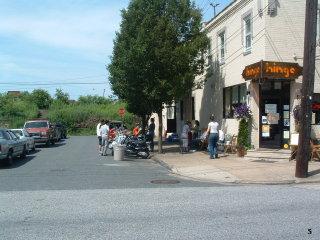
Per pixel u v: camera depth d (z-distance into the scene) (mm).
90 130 48406
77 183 10656
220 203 7848
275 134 15641
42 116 51344
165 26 17297
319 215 6777
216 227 6055
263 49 15039
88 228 6070
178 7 18094
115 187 9977
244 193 8984
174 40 17797
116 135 20891
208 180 11359
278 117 15594
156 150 20734
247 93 16203
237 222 6348
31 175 12273
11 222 6477
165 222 6391
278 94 15633
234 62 17969
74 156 18938
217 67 20266
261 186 10109
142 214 6953
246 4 16578
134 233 5773
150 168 14273
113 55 23953
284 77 14414
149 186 10164
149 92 17688
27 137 20516
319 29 15625
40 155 19562
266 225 6145
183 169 13367
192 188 9805
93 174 12539
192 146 20219
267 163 13672
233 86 18391
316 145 14078
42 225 6273
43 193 9102
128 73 17938
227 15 18766
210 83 21406
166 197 8531
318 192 9055
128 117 49250
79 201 8133
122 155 17047
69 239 5520
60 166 14742
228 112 19109
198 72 18531
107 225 6238
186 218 6645
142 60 16922
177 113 29875
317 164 13164
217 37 20297
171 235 5648
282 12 15125
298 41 15250
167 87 17203
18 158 17859
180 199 8297
